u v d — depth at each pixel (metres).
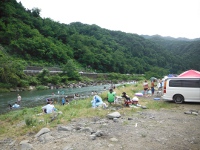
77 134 6.40
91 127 7.26
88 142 5.53
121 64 124.31
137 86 26.69
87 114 10.05
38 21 103.06
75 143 5.48
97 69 109.12
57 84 50.28
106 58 114.06
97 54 114.44
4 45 67.19
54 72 57.66
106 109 11.29
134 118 8.67
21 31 78.56
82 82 60.84
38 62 73.19
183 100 12.82
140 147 5.08
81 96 30.73
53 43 91.50
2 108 20.94
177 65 187.38
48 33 104.12
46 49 80.25
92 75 77.19
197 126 7.18
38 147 5.37
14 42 68.31
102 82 68.75
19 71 43.28
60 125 7.97
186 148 5.02
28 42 73.19
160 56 194.88
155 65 174.25
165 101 13.98
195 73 19.64
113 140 5.60
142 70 143.75
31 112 13.82
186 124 7.49
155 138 5.81
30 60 70.38
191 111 10.04
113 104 12.74
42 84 46.84
